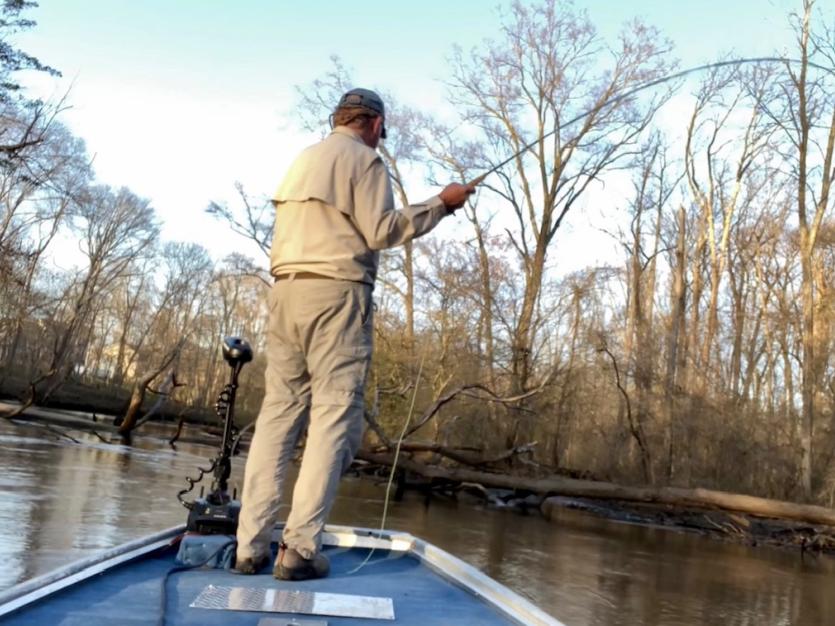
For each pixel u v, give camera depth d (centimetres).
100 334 6338
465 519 1427
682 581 1037
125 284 5753
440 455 2062
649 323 2575
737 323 3091
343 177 262
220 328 5650
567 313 2236
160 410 3628
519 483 1806
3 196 3100
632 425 1916
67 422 2686
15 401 3600
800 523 1636
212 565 265
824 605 959
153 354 5272
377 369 2202
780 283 3153
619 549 1263
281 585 244
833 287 2462
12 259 2981
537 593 868
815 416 2177
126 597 217
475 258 2347
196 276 5706
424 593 248
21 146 2219
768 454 1978
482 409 2119
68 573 220
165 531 296
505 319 2212
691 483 1928
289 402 274
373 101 286
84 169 3338
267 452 268
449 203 268
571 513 1797
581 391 2127
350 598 229
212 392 5444
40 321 3953
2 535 773
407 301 2331
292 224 268
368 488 1831
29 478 1210
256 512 263
